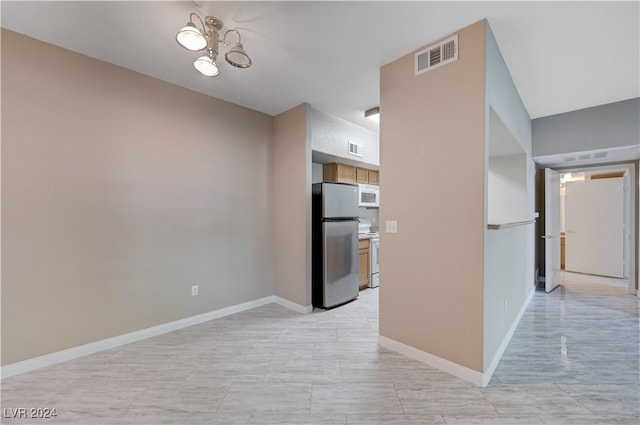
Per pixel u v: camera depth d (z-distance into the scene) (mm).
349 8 1830
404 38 2146
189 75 2744
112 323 2514
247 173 3533
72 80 2324
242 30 2066
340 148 3947
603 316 3330
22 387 1929
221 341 2641
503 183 3832
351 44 2229
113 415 1670
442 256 2129
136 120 2660
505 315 2539
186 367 2188
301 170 3432
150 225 2742
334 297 3643
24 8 1836
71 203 2311
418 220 2275
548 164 4645
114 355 2371
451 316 2082
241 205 3471
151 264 2746
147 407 1736
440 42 2148
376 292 4383
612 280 5188
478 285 1947
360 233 4957
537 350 2479
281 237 3711
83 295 2365
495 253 2203
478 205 1943
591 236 5672
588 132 3535
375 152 4578
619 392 1886
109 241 2500
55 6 1818
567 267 5996
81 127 2365
